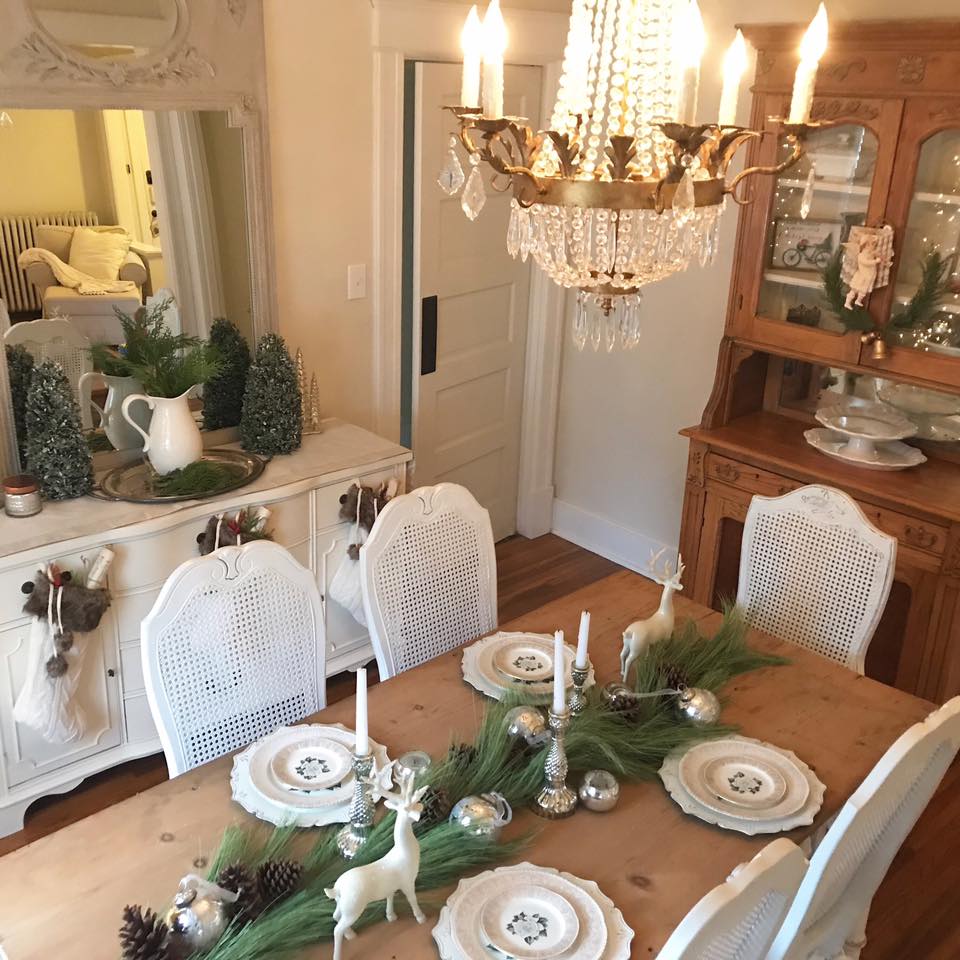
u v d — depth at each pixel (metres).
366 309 3.43
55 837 1.65
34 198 2.50
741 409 3.54
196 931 1.40
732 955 1.40
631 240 1.58
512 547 4.41
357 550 3.02
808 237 3.10
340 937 1.42
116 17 2.51
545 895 1.55
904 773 1.58
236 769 1.82
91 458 2.67
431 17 3.21
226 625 2.00
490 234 3.84
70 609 2.39
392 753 1.91
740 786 1.84
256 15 2.77
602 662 2.25
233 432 3.10
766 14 3.25
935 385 2.90
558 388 4.32
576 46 1.53
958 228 2.79
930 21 2.61
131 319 2.75
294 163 3.05
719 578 3.57
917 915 2.45
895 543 2.39
